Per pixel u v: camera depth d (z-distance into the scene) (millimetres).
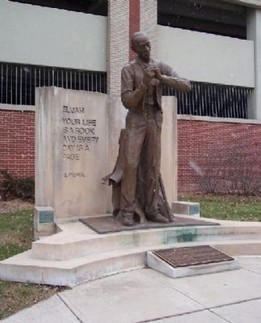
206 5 19922
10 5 15039
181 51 18047
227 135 17734
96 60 16547
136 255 6133
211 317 4301
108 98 8133
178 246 6594
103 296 4891
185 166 16688
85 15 16375
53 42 15727
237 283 5422
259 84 19594
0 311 4441
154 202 7121
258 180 16141
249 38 20047
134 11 17047
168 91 17812
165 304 4660
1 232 7941
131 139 6863
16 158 14164
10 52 15000
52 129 7328
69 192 7512
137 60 7070
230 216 9914
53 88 7324
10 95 15844
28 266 5246
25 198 13352
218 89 19266
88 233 6383
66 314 4379
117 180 7203
